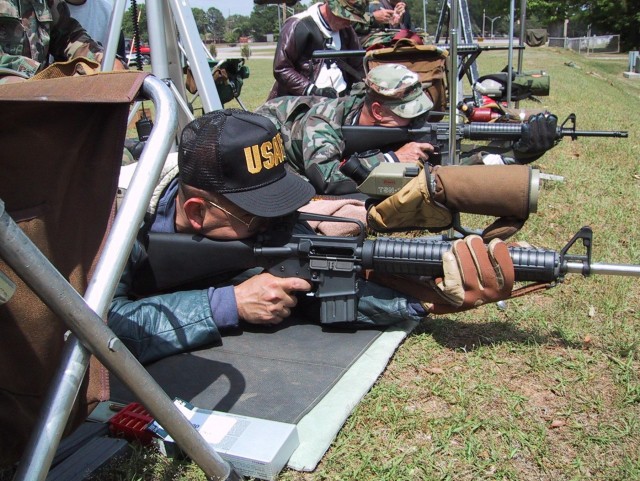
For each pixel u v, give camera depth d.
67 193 1.50
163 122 1.49
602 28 48.56
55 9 3.64
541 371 2.38
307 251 2.44
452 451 1.97
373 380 2.30
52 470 1.84
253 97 12.71
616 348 2.51
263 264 2.52
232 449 1.88
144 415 2.06
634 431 2.03
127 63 5.88
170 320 2.44
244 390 2.24
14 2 3.19
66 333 1.50
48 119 1.38
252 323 2.58
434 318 2.83
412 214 2.73
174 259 2.52
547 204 4.54
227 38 74.25
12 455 1.56
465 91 11.55
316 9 5.79
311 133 4.06
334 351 2.50
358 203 3.57
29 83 1.41
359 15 5.77
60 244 1.50
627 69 31.23
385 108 4.07
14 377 1.48
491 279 2.26
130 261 2.58
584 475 1.85
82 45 3.81
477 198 2.52
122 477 1.88
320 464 1.94
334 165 4.02
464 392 2.26
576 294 3.03
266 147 2.39
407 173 3.17
